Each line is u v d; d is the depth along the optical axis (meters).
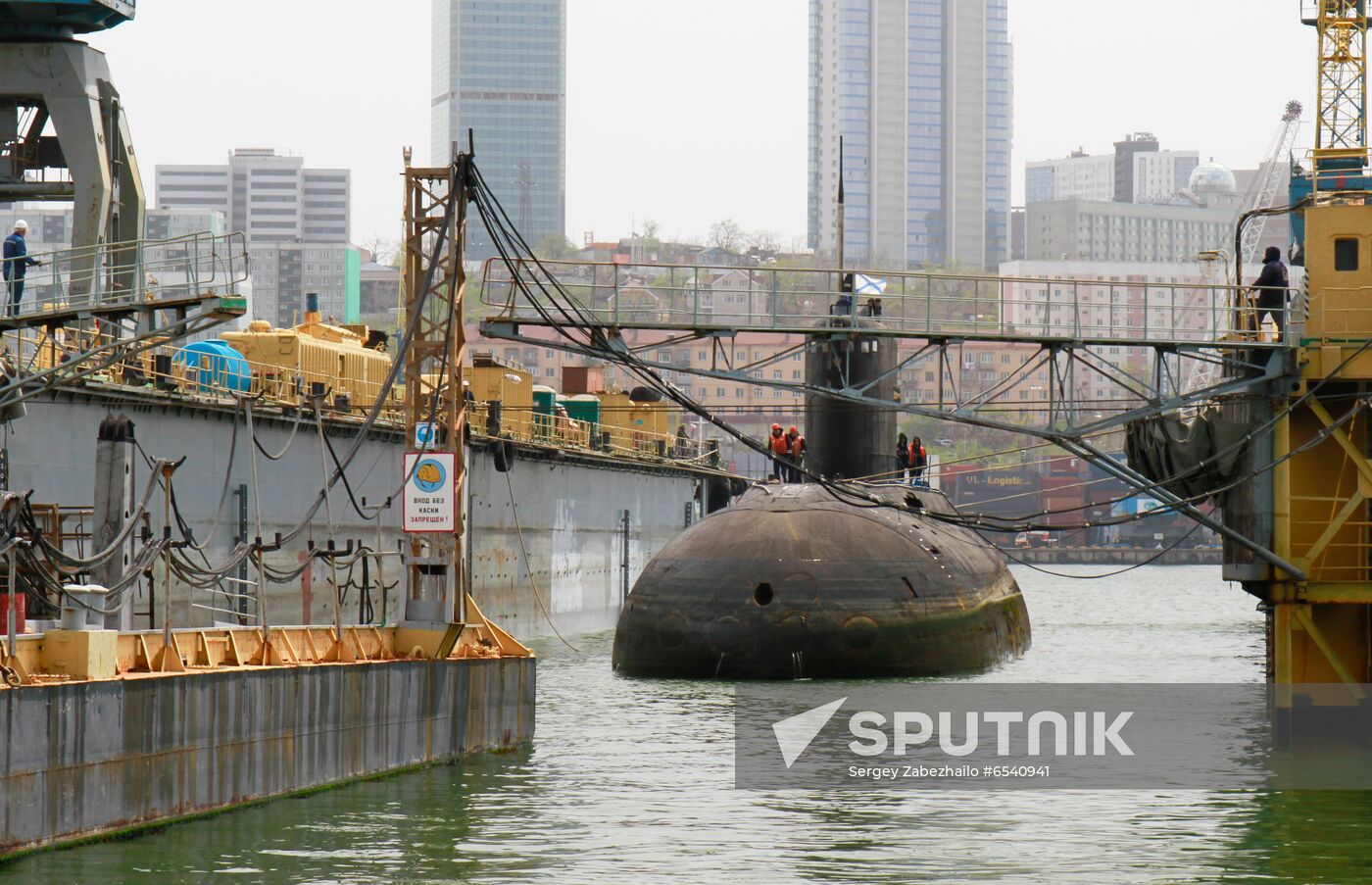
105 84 51.41
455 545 42.22
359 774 37.25
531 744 43.69
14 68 50.31
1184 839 32.78
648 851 31.03
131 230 52.09
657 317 53.28
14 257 41.31
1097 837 32.88
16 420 45.78
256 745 33.44
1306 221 43.12
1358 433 43.97
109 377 49.94
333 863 29.12
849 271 43.12
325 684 35.88
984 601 63.59
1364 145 70.62
